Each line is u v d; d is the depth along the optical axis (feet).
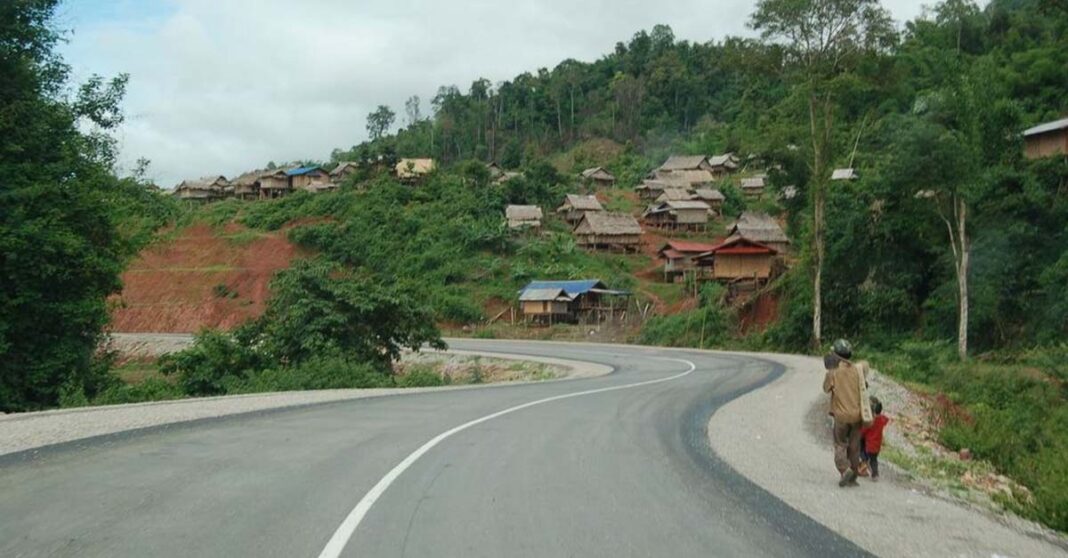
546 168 350.02
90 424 41.65
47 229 79.77
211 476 27.86
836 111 144.87
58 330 84.84
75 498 24.18
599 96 515.09
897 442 50.06
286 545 19.20
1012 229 130.00
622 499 25.26
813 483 29.99
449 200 304.09
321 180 365.20
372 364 106.32
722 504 25.00
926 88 228.02
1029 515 27.43
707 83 492.13
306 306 105.09
